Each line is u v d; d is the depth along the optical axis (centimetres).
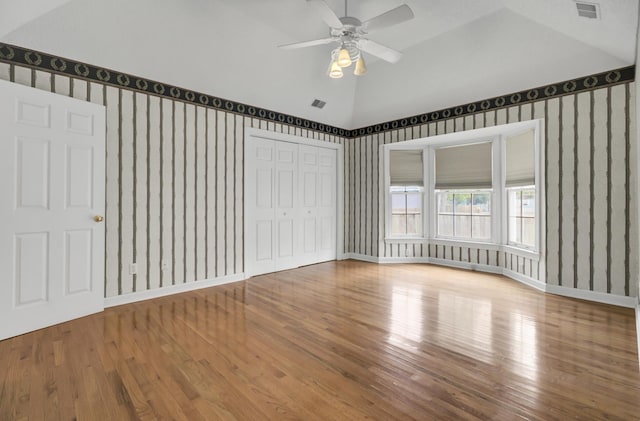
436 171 519
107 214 315
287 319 280
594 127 325
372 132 545
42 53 273
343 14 325
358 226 569
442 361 206
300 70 423
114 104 316
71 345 227
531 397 167
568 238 343
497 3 307
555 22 291
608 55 305
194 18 312
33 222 251
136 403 163
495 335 245
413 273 457
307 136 512
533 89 365
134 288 333
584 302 323
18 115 243
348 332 252
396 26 346
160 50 322
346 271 473
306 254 518
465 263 484
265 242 460
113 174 317
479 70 380
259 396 169
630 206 307
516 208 425
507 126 400
